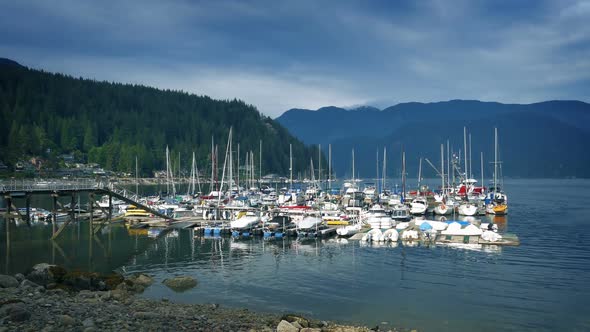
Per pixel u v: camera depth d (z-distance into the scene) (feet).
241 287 121.80
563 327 93.04
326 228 219.00
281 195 371.15
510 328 92.38
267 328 80.28
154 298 108.88
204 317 86.69
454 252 170.50
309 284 125.29
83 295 96.94
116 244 190.80
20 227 233.55
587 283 126.21
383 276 134.41
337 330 83.41
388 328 91.20
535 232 225.56
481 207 315.99
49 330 67.41
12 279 99.66
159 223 246.68
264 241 200.54
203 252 173.58
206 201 326.44
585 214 315.78
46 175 573.74
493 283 126.41
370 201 347.77
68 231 222.89
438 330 90.48
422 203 314.55
